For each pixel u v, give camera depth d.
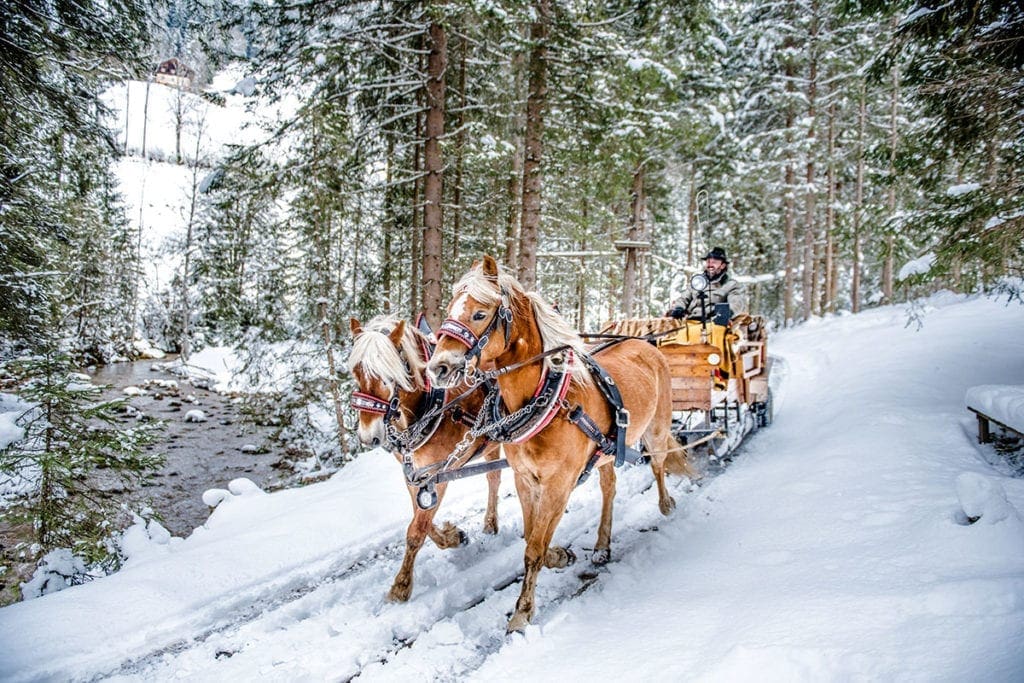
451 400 4.47
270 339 11.27
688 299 8.06
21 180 8.20
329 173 10.35
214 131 49.28
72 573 5.29
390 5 10.44
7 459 5.69
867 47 18.83
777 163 22.20
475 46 11.74
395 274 14.37
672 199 24.91
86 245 19.92
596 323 21.89
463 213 14.30
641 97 12.58
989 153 7.72
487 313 3.56
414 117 12.57
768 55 21.30
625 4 12.19
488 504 5.52
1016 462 5.64
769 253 27.97
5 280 7.82
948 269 6.76
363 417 4.14
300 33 9.62
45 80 7.48
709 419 7.09
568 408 3.93
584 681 3.09
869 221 8.27
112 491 9.56
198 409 17.23
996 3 6.34
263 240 14.51
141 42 8.14
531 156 10.90
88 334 26.17
